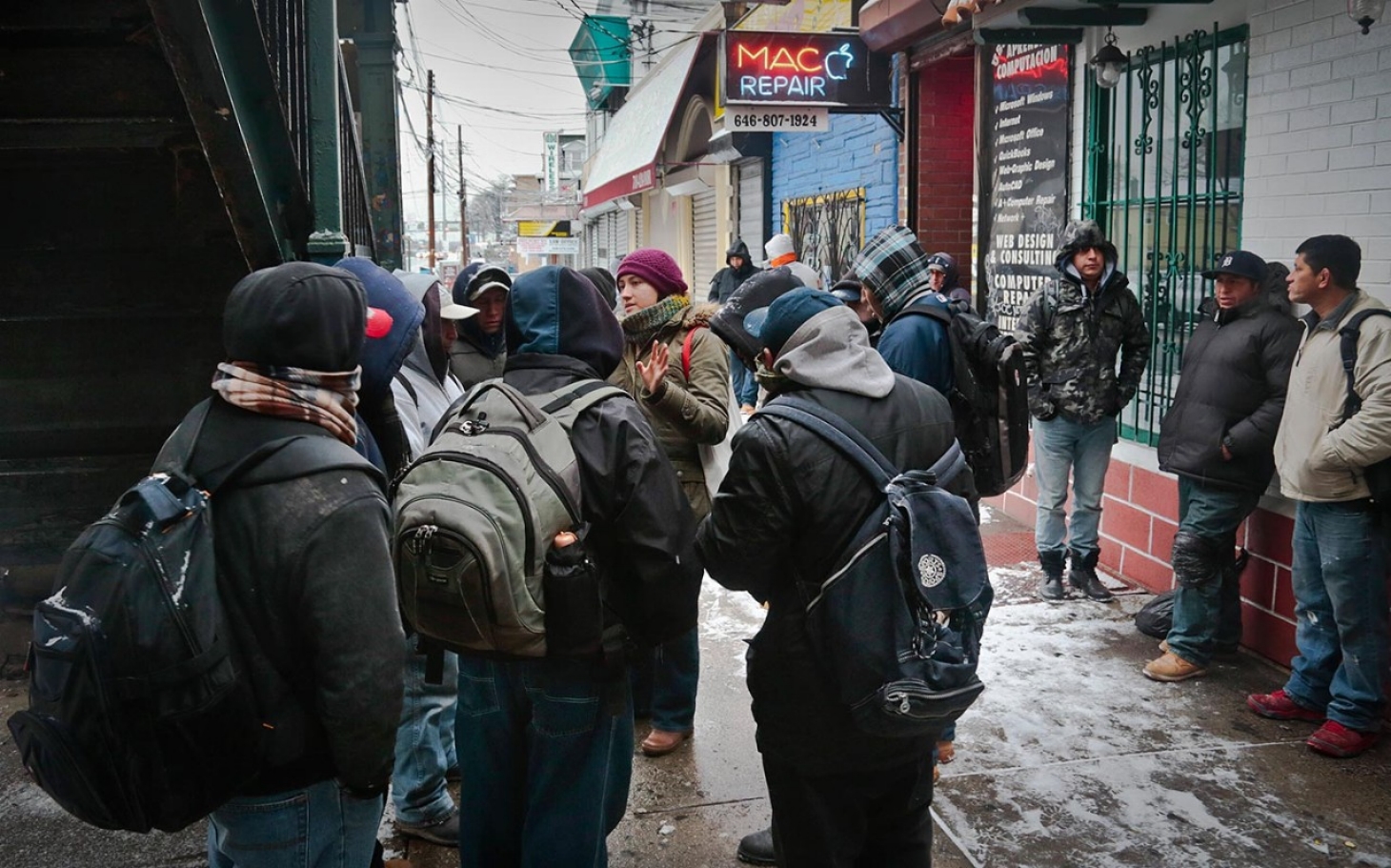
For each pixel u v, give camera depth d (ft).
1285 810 11.69
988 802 11.93
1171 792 12.10
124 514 6.06
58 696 5.77
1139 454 18.93
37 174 13.69
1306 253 12.86
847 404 8.30
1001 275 23.65
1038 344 17.90
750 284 11.73
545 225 130.41
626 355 13.51
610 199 59.11
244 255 13.80
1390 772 12.45
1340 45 14.19
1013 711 14.17
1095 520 18.34
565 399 8.38
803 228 38.24
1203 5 17.07
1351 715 12.80
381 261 25.23
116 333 16.16
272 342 6.54
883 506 7.89
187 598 5.98
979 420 12.34
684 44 50.31
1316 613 13.50
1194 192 17.54
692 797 12.20
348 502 6.39
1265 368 14.32
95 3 11.02
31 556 16.40
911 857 8.73
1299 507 13.47
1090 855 10.90
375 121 24.81
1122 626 17.12
